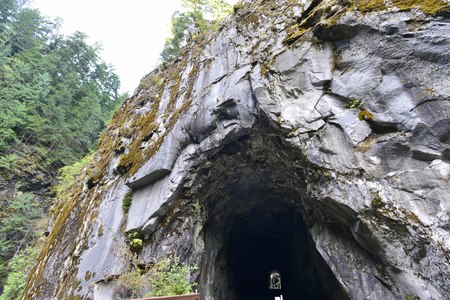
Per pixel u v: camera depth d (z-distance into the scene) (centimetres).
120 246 711
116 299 614
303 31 721
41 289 787
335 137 597
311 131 626
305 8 780
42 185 2256
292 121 644
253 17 901
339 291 820
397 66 554
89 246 777
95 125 2989
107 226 790
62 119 2628
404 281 483
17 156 2225
